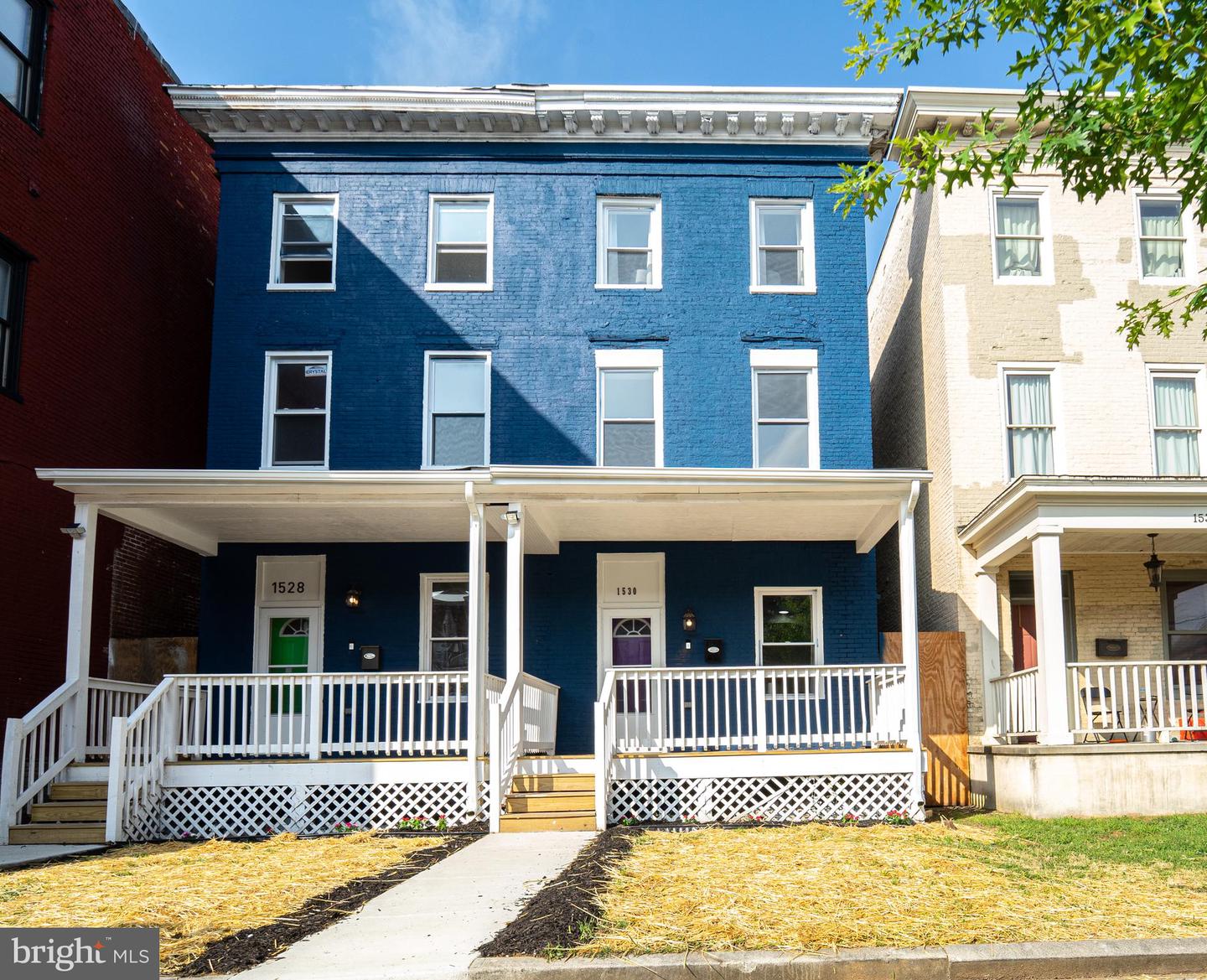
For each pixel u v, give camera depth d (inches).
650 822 488.7
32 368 565.3
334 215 664.4
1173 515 534.3
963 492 634.8
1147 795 498.9
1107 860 374.0
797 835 424.5
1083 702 590.9
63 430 591.8
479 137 666.8
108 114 651.5
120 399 655.1
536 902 292.0
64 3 604.7
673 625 622.2
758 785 508.7
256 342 645.9
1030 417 647.8
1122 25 337.7
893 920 268.8
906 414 739.4
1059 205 665.0
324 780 495.5
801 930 259.0
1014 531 562.6
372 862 383.6
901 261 759.1
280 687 505.0
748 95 651.5
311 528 592.4
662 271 653.9
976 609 619.5
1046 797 499.8
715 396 640.4
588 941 252.2
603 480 518.9
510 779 497.0
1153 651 629.6
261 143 666.8
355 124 662.5
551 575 625.9
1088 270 659.4
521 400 639.8
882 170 401.7
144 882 346.6
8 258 555.2
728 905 283.7
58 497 584.7
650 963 237.0
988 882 318.0
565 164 666.8
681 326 647.8
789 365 644.7
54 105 593.9
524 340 646.5
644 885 309.1
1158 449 645.9
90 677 545.3
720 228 660.1
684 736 507.2
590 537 622.5
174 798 492.4
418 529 593.6
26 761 521.7
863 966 239.0
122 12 668.1
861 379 643.5
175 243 737.0
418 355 645.3
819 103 653.3
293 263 660.7
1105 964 242.4
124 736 468.8
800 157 665.0
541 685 567.8
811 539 629.6
